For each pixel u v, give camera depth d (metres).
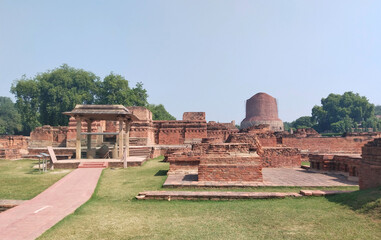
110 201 8.82
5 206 8.37
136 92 51.72
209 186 10.30
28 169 16.77
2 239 5.32
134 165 17.78
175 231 5.65
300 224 5.83
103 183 11.95
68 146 30.23
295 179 11.99
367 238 4.84
